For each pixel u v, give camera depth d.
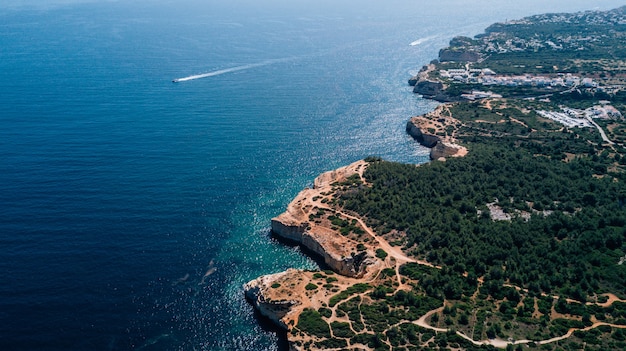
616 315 142.62
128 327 150.25
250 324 155.75
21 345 141.38
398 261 176.00
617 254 168.25
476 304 150.62
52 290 161.25
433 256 175.88
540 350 130.38
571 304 147.88
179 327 152.25
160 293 164.38
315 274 174.00
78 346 142.38
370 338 140.38
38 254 176.88
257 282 167.38
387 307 151.38
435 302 152.25
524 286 158.38
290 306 156.88
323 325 147.38
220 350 145.38
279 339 150.50
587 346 131.12
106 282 166.38
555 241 176.00
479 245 177.38
